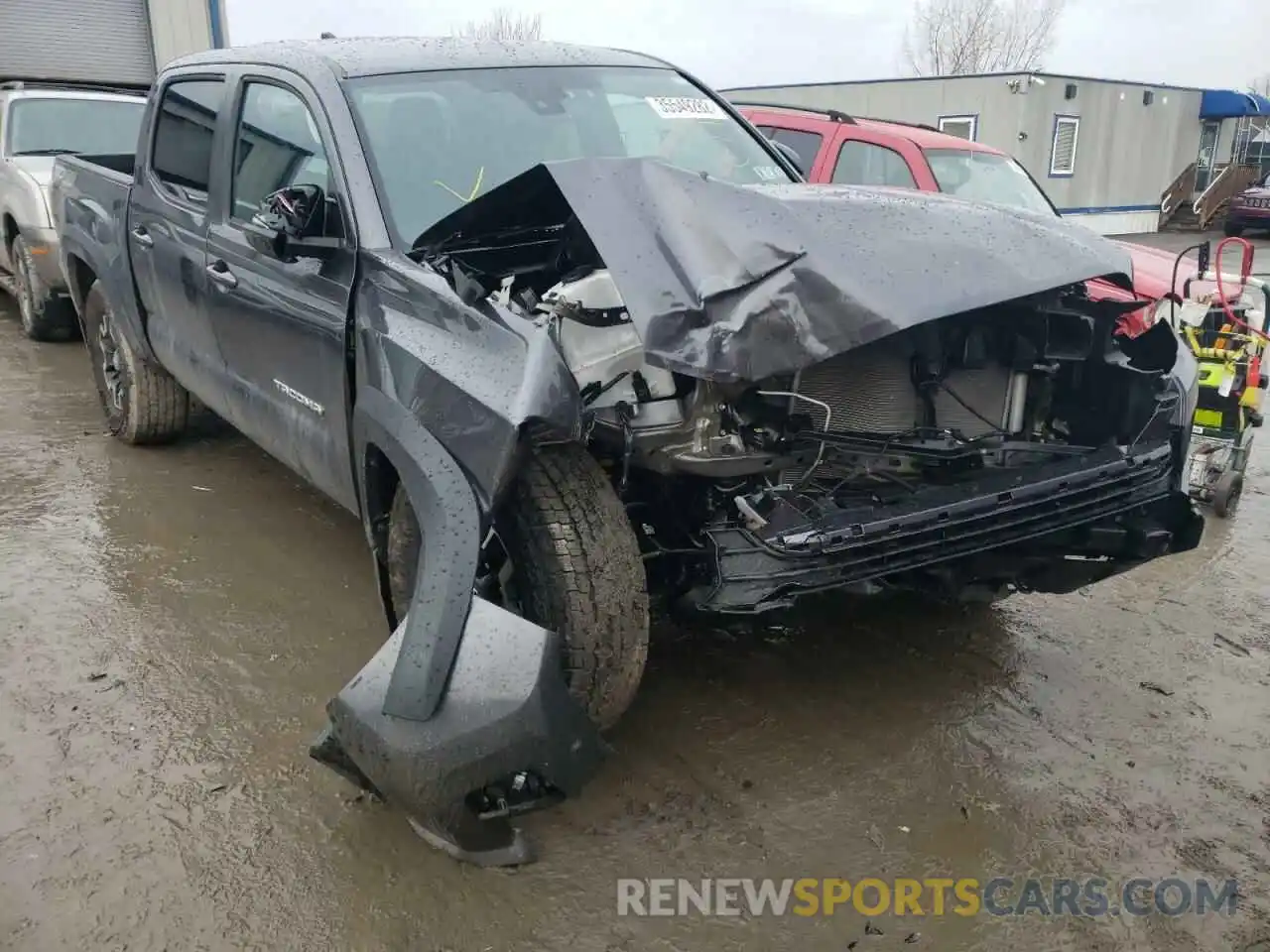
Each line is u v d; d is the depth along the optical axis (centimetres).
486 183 339
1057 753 308
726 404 271
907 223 283
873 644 370
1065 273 284
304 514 480
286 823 271
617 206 263
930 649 368
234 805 278
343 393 312
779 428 289
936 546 275
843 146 717
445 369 256
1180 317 517
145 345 504
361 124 335
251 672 343
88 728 311
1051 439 344
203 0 1611
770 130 753
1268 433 687
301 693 331
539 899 247
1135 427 326
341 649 359
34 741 304
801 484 291
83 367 748
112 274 505
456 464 246
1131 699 338
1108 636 382
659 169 271
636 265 253
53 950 230
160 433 550
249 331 374
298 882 251
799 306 247
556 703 229
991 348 327
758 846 267
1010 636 379
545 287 296
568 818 277
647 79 420
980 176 718
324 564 426
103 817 272
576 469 259
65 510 480
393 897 247
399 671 233
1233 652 372
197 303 416
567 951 233
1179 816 280
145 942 233
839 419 308
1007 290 268
